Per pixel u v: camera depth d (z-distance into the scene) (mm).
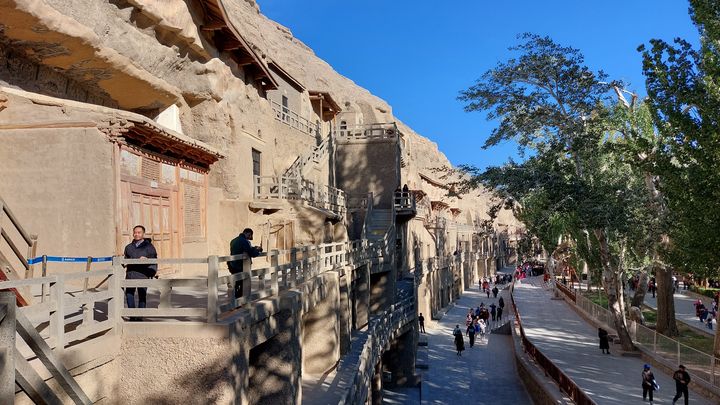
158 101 19719
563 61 25172
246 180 23594
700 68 18016
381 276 28328
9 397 4695
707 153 17703
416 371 29156
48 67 15383
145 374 7613
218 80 21391
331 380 15297
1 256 7988
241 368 8117
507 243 116750
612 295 27703
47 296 8414
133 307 8328
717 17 17438
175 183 15750
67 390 5992
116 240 11891
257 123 25406
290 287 12258
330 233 23719
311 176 31797
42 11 13156
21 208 11852
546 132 27672
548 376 23078
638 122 26375
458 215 80125
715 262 18688
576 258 54094
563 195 24797
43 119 12062
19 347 6172
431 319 45094
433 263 47125
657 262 29375
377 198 36562
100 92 17797
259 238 21031
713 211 17703
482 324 38875
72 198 11820
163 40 18672
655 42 18172
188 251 16500
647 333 26562
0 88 12008
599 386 20969
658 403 18562
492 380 27906
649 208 26203
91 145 11875
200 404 7520
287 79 32219
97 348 7129
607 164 28531
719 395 18125
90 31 14773
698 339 29188
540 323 39281
